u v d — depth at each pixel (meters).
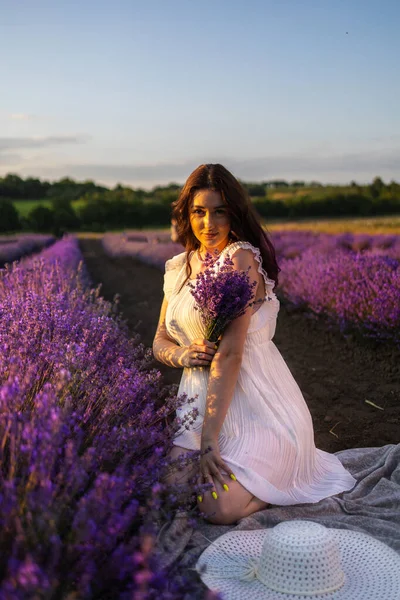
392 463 3.47
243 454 2.86
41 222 71.31
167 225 77.50
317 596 2.09
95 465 2.14
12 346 2.91
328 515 2.93
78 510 1.77
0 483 1.96
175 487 2.41
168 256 21.12
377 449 3.71
